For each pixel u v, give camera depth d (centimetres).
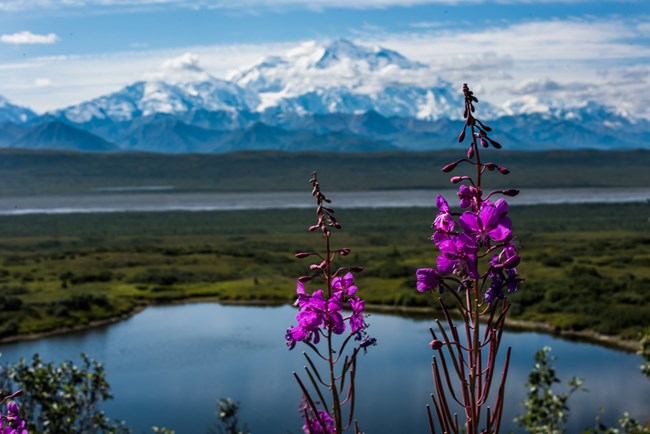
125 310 7088
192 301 7844
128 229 18050
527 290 6850
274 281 8869
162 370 4778
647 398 3938
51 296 7656
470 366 448
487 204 446
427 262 9781
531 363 4691
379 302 7150
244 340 5656
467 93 457
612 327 5653
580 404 3850
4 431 578
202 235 16550
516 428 3284
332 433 543
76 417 1474
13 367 1490
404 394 3959
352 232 16500
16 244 14450
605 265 9031
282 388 4194
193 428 3541
